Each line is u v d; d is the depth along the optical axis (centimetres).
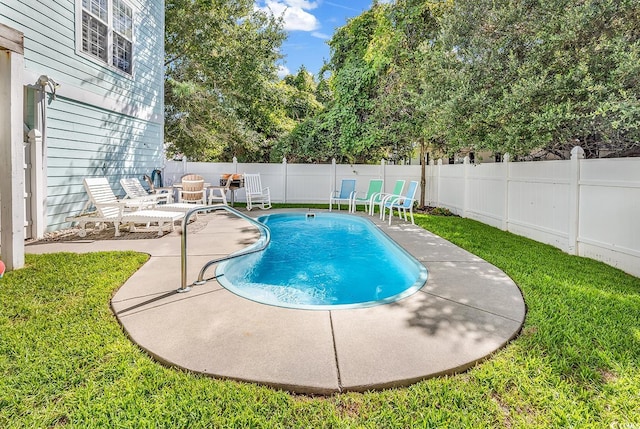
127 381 194
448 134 693
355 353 226
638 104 404
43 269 397
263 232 665
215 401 180
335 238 757
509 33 564
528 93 486
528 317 287
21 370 202
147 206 740
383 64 1062
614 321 281
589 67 458
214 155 1672
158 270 409
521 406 180
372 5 1136
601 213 466
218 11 1275
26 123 555
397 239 620
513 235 666
